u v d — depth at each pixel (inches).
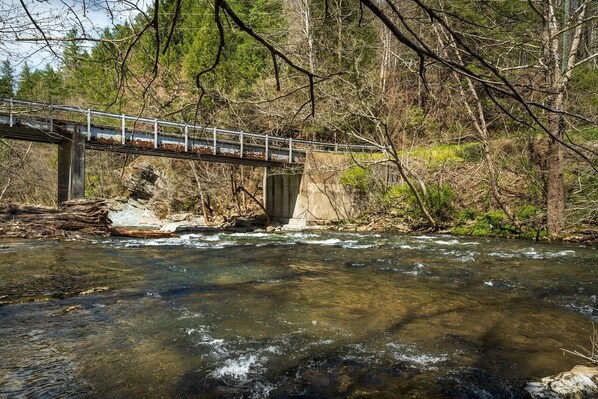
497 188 729.6
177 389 153.2
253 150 826.2
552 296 290.4
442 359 182.2
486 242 589.9
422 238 645.9
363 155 873.5
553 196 603.5
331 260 435.8
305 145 1063.6
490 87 63.1
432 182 806.5
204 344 195.9
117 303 261.4
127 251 474.9
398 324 226.7
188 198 1157.7
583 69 550.9
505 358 184.4
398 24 380.8
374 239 637.3
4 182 738.8
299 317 236.8
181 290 297.1
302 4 755.4
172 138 714.2
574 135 526.9
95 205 610.9
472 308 258.7
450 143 919.7
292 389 154.3
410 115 892.6
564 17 432.8
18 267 364.2
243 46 775.1
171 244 552.1
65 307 250.8
